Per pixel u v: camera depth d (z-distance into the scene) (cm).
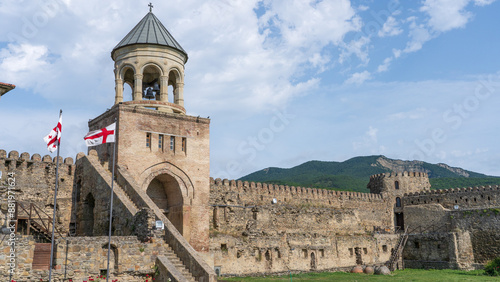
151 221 3130
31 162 3828
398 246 7119
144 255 3030
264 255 5116
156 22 4475
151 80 4528
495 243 6631
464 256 6788
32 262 2661
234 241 4816
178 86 4391
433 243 6956
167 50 4294
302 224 5934
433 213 7338
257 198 5562
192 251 3125
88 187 3828
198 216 4153
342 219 6600
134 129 3938
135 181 3706
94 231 3653
